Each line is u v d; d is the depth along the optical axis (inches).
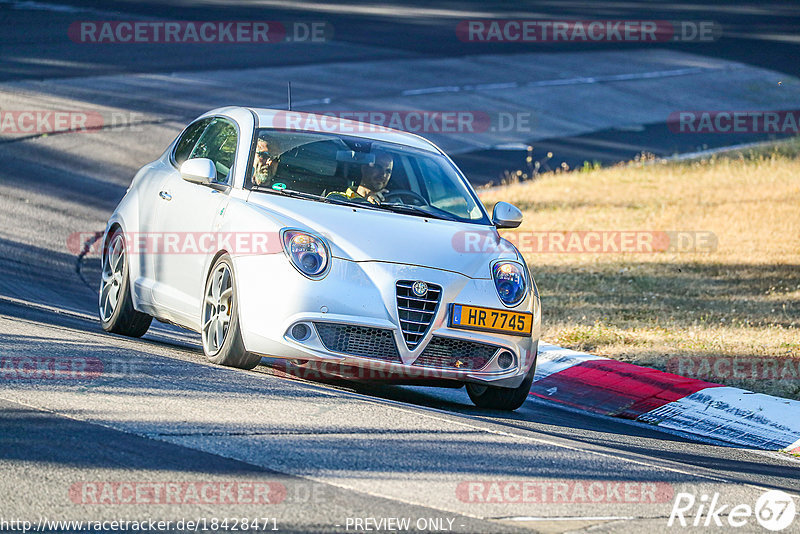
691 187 3075.8
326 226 1023.0
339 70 4338.1
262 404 876.6
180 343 1294.3
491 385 1049.5
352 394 992.9
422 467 748.0
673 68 5378.9
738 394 1234.0
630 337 1510.8
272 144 1141.7
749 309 1750.7
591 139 3880.4
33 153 2623.0
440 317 1003.9
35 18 4571.9
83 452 701.9
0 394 825.5
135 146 2842.0
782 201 2866.6
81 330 1217.4
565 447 885.2
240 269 1011.9
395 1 6668.3
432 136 3538.4
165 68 3900.1
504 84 4525.1
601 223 2551.7
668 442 1051.9
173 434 761.0
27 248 1876.2
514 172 3228.3
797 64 5831.7
